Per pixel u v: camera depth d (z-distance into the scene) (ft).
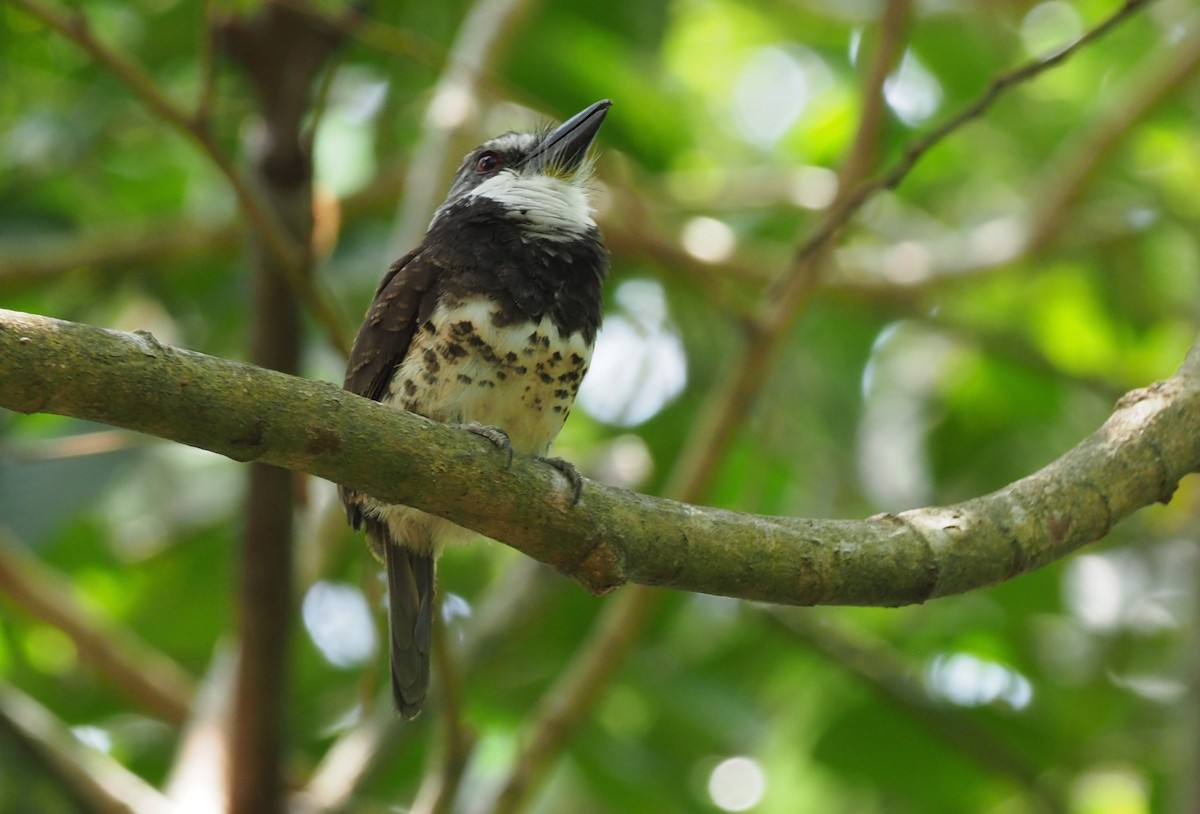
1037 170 48.37
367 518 27.68
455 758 26.48
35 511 34.30
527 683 38.37
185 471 41.27
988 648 40.14
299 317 27.58
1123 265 44.42
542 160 29.99
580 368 26.35
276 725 27.22
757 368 30.91
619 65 40.63
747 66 52.13
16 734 28.63
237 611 27.50
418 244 29.30
